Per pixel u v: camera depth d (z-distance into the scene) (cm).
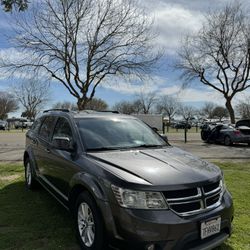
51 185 560
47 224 519
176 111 9038
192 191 378
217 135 2114
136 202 362
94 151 470
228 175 924
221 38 3173
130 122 578
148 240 351
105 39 2120
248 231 493
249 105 6538
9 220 537
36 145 661
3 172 956
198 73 3372
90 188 400
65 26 2078
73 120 537
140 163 416
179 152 493
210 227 378
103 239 384
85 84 2156
